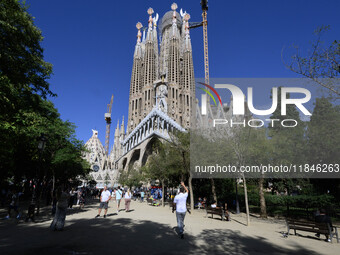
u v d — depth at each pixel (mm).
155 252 6789
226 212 15867
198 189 33000
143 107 166375
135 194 42781
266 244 8516
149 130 103938
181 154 23062
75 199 26656
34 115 18781
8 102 13008
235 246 8016
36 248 6863
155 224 12375
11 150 19531
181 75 170000
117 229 10453
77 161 32500
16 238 8266
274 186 25000
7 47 12266
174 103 156125
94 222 12609
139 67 184625
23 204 25766
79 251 6637
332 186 19594
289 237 10211
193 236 9555
